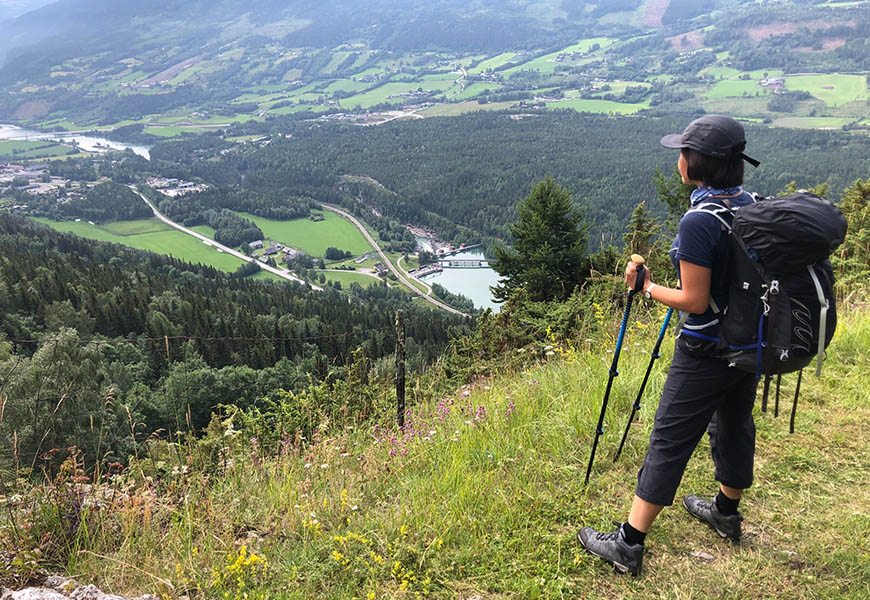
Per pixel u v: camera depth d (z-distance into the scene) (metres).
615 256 15.24
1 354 20.39
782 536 2.65
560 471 3.26
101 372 22.72
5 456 2.90
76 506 2.71
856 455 3.27
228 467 3.59
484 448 3.54
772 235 1.93
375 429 4.52
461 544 2.67
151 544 2.73
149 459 3.45
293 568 2.55
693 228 2.08
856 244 8.16
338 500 3.12
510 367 7.04
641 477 2.39
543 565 2.50
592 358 4.87
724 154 2.10
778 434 3.54
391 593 2.39
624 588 2.37
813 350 1.98
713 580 2.38
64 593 2.25
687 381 2.26
